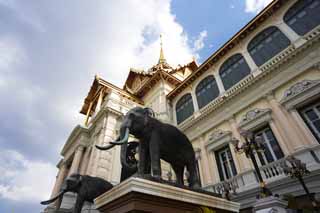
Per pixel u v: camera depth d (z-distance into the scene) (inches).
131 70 1071.0
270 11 545.0
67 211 430.0
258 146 272.2
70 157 644.7
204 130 582.6
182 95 769.6
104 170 474.9
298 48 423.2
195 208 108.7
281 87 443.8
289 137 378.9
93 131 620.4
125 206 89.4
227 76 617.3
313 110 378.3
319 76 380.8
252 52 567.8
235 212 129.6
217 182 470.6
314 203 239.1
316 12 447.8
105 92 755.4
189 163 149.0
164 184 103.3
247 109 495.5
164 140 138.9
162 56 1175.6
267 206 180.4
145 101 857.5
